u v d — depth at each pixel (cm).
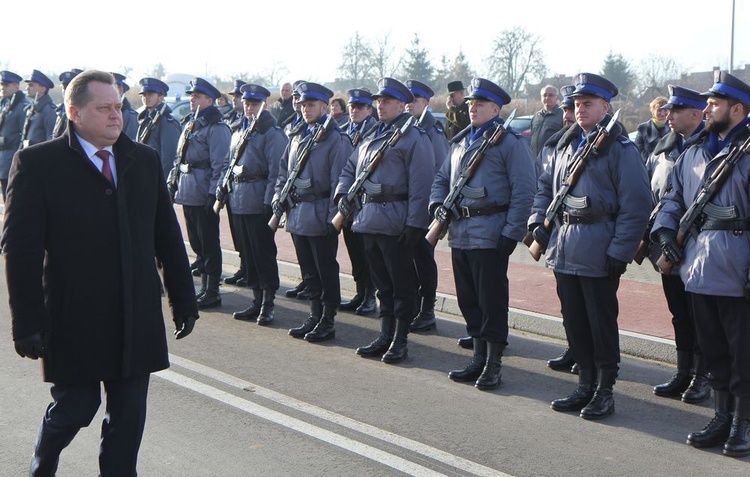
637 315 775
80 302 368
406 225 659
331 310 737
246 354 686
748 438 493
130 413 380
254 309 810
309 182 732
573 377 642
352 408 561
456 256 628
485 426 532
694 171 507
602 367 556
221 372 633
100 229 369
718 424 506
